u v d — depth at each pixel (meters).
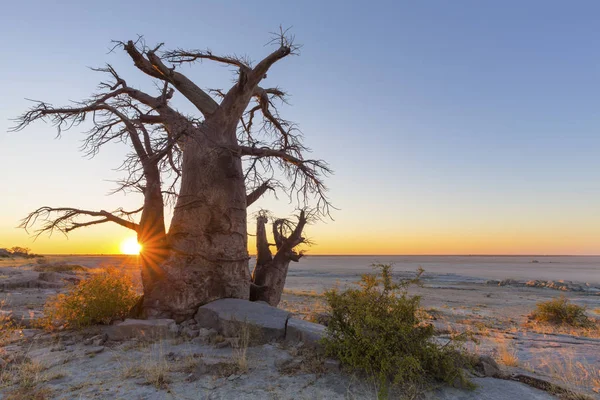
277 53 8.64
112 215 8.77
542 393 4.70
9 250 61.28
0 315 8.09
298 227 11.31
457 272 85.19
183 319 7.86
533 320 17.88
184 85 9.38
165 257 8.34
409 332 5.04
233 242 8.84
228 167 9.05
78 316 7.53
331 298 5.79
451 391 4.68
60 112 8.30
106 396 4.43
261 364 5.55
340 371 5.23
